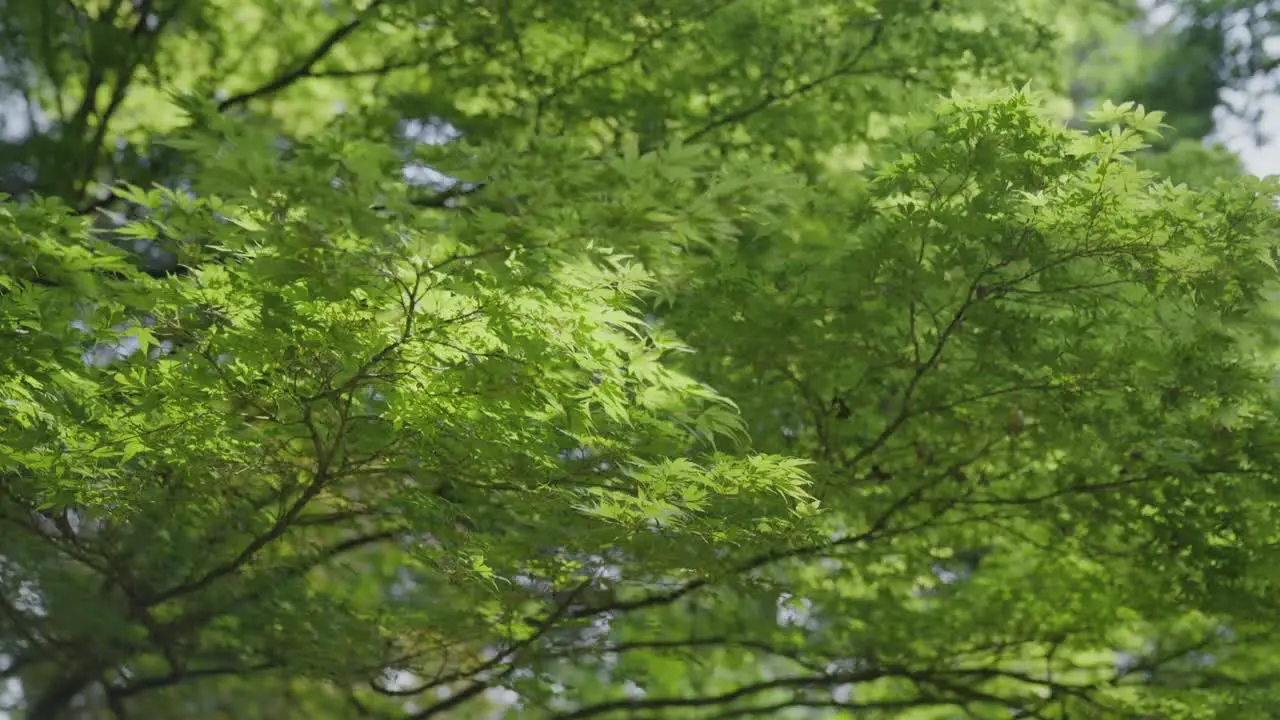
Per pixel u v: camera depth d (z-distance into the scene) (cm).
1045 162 646
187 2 1005
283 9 1027
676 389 607
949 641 921
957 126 664
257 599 809
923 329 747
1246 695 875
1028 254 665
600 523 668
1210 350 707
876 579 906
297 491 723
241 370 588
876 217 736
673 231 514
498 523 763
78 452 625
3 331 565
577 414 586
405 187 490
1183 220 634
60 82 974
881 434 801
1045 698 911
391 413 584
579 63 920
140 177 944
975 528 894
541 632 766
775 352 743
